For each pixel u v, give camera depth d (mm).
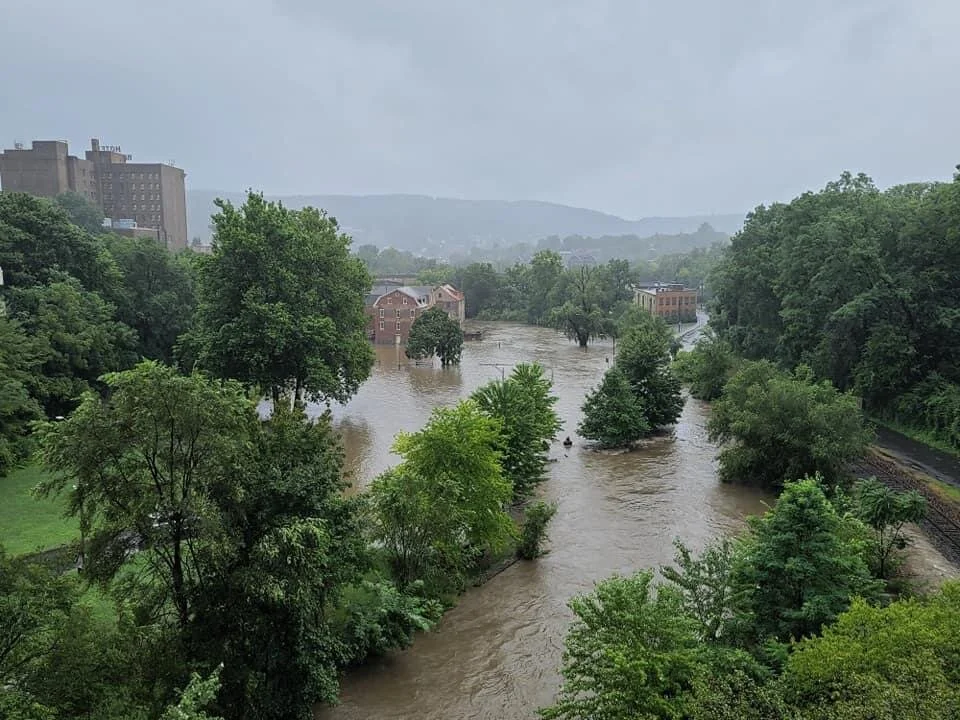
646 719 14984
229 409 18109
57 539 30609
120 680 15297
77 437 16812
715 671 17109
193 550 18547
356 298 58094
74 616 14891
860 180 71250
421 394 71375
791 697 14906
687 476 44906
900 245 57219
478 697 22250
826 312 60594
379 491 27281
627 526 36469
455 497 28469
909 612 16484
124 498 17422
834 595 19812
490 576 30734
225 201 52344
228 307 50750
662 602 17828
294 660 18938
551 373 83875
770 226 79625
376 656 24312
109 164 160125
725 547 22125
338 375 56219
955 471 44781
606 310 136250
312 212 58188
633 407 51438
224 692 17891
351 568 21391
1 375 37875
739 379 47469
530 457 38219
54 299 48281
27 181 145625
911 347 53812
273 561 17688
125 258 64562
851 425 39500
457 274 168750
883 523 28156
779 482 41062
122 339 55094
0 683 13633
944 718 12461
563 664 23953
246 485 18734
